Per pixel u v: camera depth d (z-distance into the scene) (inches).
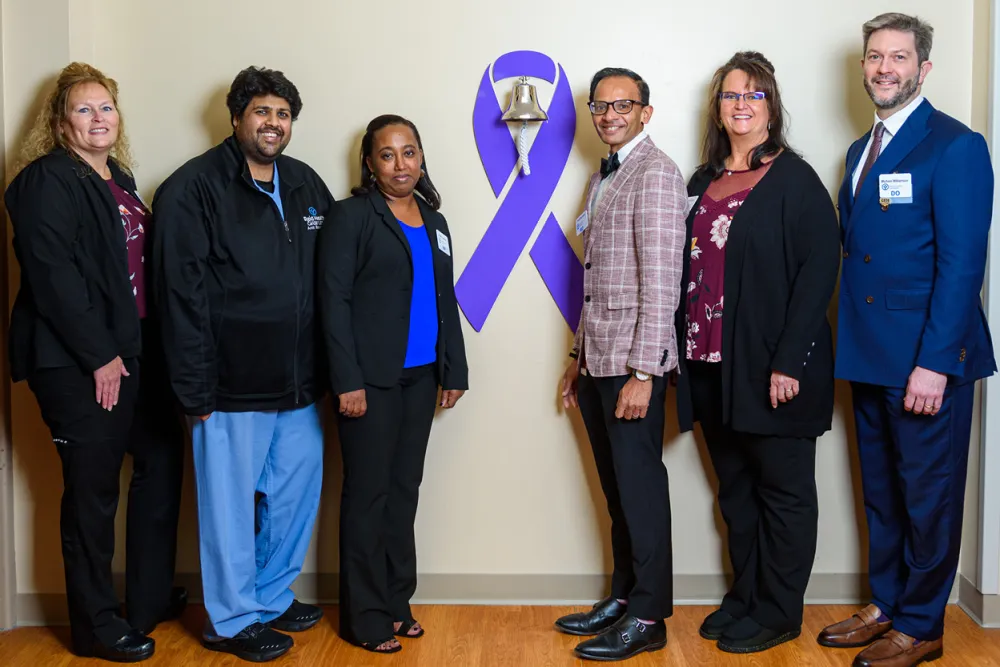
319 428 115.3
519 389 124.3
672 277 103.1
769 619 110.8
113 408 104.0
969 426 106.0
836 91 119.2
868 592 124.0
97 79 104.0
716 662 107.8
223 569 107.7
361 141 121.4
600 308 107.7
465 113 121.1
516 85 117.3
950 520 105.0
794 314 103.1
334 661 108.5
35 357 102.7
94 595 107.7
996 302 113.7
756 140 108.1
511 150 121.3
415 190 117.1
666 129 120.7
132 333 104.8
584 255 112.0
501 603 125.9
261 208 106.5
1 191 115.0
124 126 119.3
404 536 114.4
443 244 113.8
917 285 103.0
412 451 113.2
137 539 113.7
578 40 120.0
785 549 109.1
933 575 105.5
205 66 120.6
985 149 101.0
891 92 103.1
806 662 107.6
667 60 119.9
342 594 111.6
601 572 125.8
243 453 107.6
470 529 126.0
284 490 113.3
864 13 118.2
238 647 109.4
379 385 107.4
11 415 119.6
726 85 106.9
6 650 112.7
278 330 106.3
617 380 106.9
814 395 106.0
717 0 119.0
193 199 103.5
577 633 115.6
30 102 114.7
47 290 99.6
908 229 102.5
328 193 115.2
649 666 107.0
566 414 124.3
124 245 104.1
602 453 114.8
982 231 100.1
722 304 106.5
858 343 106.7
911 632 106.5
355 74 120.9
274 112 105.1
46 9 114.0
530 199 122.0
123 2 120.0
